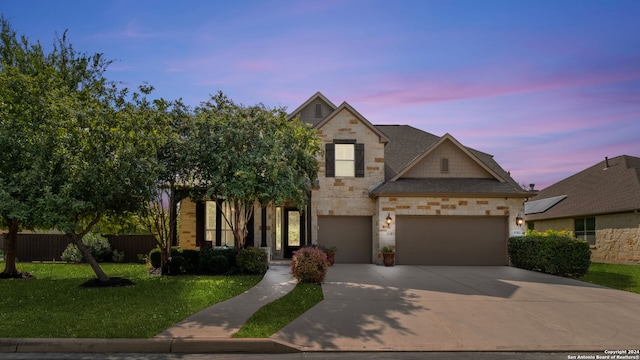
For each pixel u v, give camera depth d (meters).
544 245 16.06
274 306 9.80
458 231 19.16
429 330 8.20
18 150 11.16
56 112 11.62
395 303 10.34
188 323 8.23
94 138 11.55
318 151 16.81
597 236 22.86
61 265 18.36
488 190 19.09
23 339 7.07
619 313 9.64
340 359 6.79
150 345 7.08
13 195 10.90
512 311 9.70
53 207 10.56
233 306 9.78
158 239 15.95
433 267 18.06
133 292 11.37
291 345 7.22
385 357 6.89
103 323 8.10
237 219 16.23
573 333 8.13
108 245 19.84
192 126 14.71
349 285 12.88
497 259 19.08
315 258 13.23
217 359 6.75
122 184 11.69
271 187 14.39
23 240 20.56
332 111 22.23
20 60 19.66
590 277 15.66
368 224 20.00
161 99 13.91
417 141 23.80
